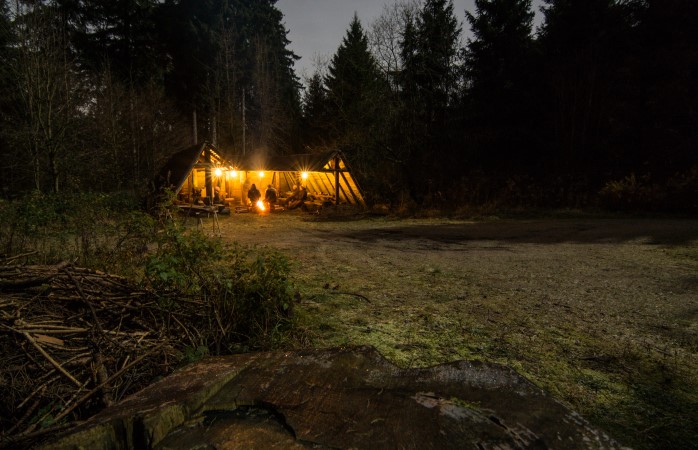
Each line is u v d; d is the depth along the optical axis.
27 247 5.84
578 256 8.05
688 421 2.42
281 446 0.95
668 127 20.86
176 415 1.08
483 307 4.74
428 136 22.36
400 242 10.16
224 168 19.70
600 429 0.97
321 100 35.44
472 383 1.21
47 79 15.41
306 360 1.44
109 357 2.58
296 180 22.53
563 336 3.83
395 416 1.04
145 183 20.58
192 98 39.19
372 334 3.84
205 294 3.51
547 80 23.36
